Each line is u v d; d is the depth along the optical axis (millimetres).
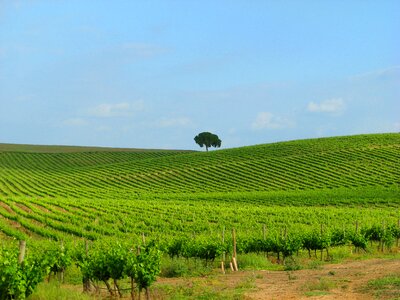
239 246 31672
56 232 47250
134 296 18094
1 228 49094
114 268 17516
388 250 37000
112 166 119562
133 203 70312
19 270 14711
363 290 17016
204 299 16797
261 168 101812
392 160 99125
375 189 81938
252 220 53750
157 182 99875
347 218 55312
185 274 24828
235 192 86312
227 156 114750
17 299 14781
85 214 59062
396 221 51094
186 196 83188
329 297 16203
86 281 18812
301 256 34344
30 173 117875
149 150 159625
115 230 48312
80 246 26906
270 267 27672
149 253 17484
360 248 37406
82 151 152875
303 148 113875
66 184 102875
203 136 166625
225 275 23844
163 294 18250
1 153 145750
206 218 56344
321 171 96062
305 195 78375
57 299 15875
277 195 79812
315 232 33406
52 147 162500
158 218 56000
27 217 58125
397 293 16047
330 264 27469
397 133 126500
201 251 27406
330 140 120750
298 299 16172
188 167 108625
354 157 102938
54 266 22375
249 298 16500
